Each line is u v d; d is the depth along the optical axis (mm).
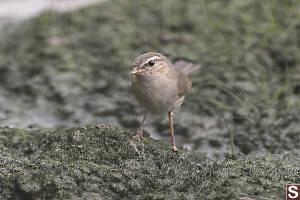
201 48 14445
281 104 11797
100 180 7852
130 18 16625
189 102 12445
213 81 12914
